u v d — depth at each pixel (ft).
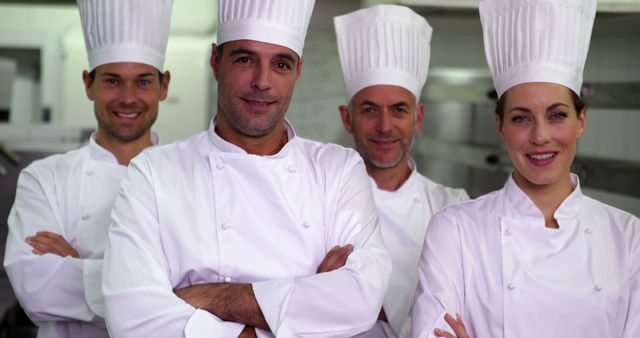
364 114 7.43
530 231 5.44
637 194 9.02
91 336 6.34
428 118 10.89
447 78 10.85
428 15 9.38
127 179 5.45
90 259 6.22
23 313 11.09
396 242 7.23
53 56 16.70
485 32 5.76
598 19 8.96
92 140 6.94
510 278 5.35
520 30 5.45
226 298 5.08
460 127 10.89
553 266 5.36
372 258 5.32
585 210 5.52
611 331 5.31
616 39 10.25
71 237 6.65
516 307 5.31
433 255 5.47
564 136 5.32
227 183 5.41
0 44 16.61
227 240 5.32
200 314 4.96
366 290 5.16
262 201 5.42
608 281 5.32
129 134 6.93
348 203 5.59
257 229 5.37
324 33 12.69
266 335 5.06
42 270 6.16
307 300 5.05
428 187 7.63
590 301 5.29
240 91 5.35
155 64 7.07
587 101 9.57
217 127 5.68
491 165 10.78
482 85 10.81
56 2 11.57
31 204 6.59
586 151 10.35
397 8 7.47
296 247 5.41
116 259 5.16
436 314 5.21
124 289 5.05
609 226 5.49
